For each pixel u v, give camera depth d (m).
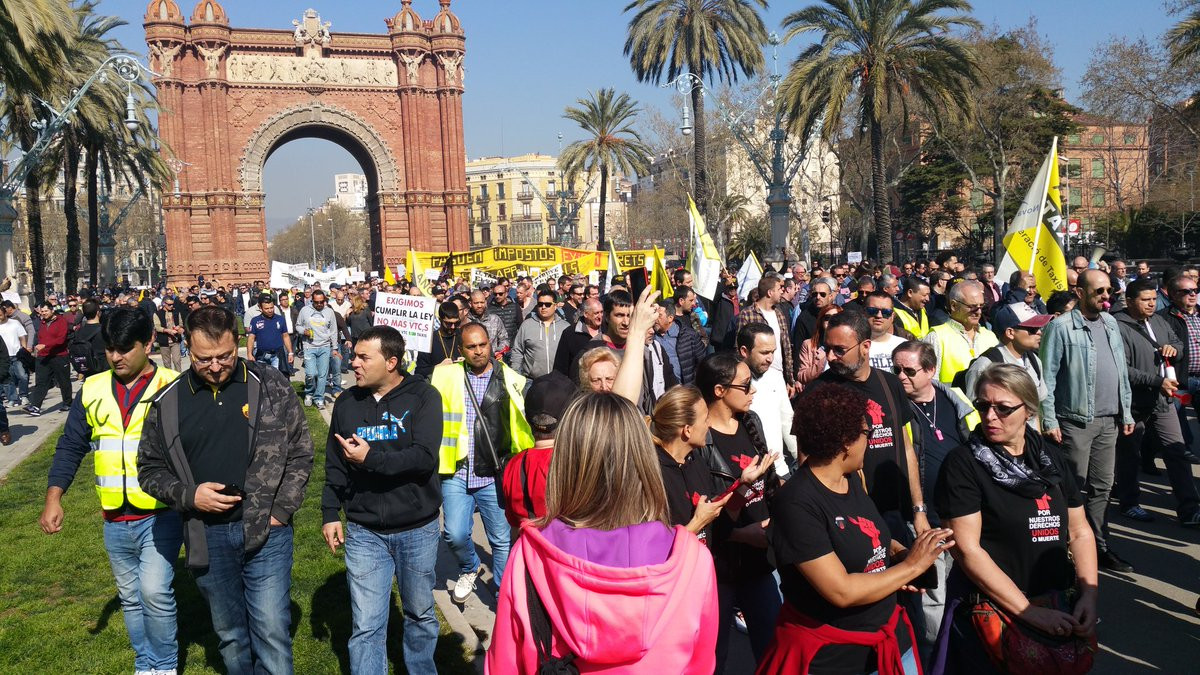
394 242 63.81
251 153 60.34
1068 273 13.32
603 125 57.22
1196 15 31.78
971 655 4.16
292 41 60.78
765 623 4.93
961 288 7.47
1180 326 8.95
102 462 5.42
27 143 32.50
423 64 63.97
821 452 3.85
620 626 2.72
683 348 9.84
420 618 5.28
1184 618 6.45
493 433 6.07
